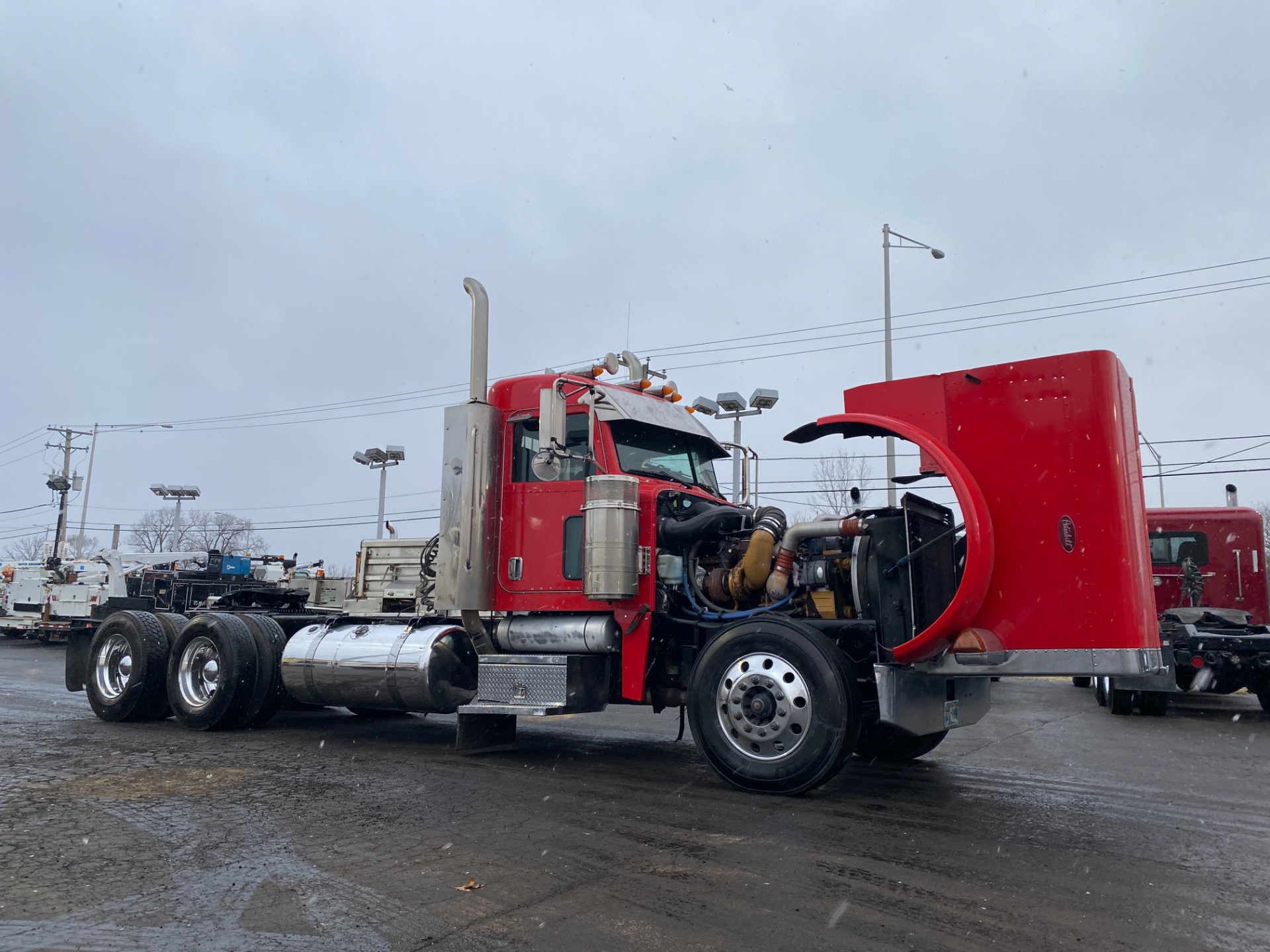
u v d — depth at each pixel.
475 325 7.22
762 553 6.26
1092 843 4.62
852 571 5.94
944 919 3.49
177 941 3.23
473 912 3.53
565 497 6.91
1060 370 5.34
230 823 4.89
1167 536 15.65
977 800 5.65
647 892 3.77
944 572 5.93
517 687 6.70
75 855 4.26
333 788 5.85
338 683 7.78
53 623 21.80
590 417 6.87
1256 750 8.09
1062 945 3.25
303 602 10.25
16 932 3.30
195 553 21.08
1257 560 15.12
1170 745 8.34
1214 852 4.48
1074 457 5.23
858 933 3.34
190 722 8.48
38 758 6.98
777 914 3.54
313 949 3.17
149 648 8.96
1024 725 9.80
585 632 6.67
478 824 4.89
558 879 3.94
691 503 6.98
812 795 5.69
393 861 4.18
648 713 10.59
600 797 5.59
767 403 18.58
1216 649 10.73
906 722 5.64
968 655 5.27
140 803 5.39
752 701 5.68
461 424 7.12
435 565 7.75
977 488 5.41
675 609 6.65
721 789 5.85
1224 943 3.27
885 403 5.92
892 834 4.73
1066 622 5.14
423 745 7.82
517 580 7.00
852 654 6.06
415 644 7.45
